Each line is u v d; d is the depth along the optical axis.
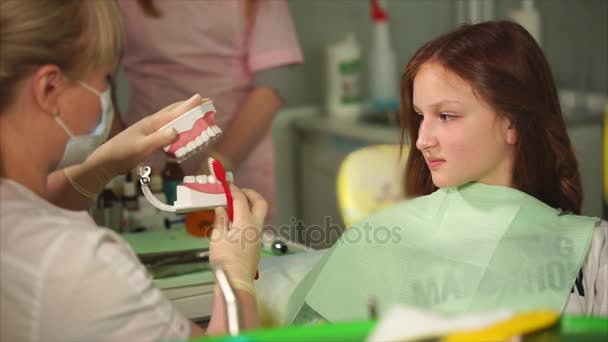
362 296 1.47
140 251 1.91
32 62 1.06
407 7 3.98
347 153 3.43
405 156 1.65
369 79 3.99
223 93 2.46
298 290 1.55
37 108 1.10
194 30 2.40
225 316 1.05
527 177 1.49
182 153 1.26
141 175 1.35
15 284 1.05
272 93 2.51
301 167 3.74
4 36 1.04
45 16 1.05
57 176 1.44
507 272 1.42
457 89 1.40
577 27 3.93
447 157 1.44
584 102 3.79
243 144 2.45
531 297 1.38
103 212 2.13
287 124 3.76
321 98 3.90
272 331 0.91
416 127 1.58
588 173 3.21
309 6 3.81
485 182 1.52
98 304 1.04
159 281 1.67
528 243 1.45
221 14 2.41
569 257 1.42
